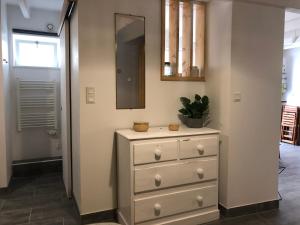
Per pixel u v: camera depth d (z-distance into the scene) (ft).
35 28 12.51
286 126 19.80
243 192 8.24
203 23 8.75
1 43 9.56
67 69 9.11
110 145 7.88
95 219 7.80
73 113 8.73
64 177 10.68
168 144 7.00
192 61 9.01
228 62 7.82
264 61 8.23
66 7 7.85
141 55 8.11
